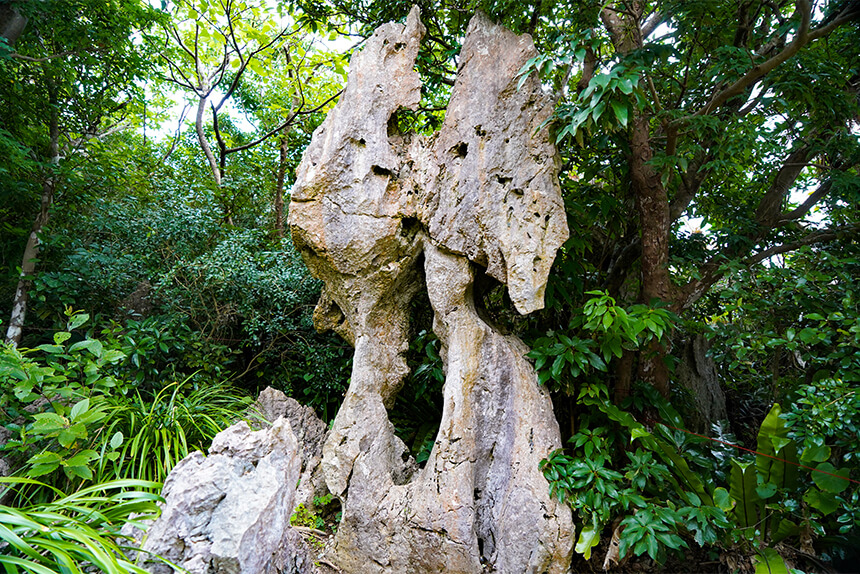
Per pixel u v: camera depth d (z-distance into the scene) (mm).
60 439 2516
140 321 5113
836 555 3125
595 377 3629
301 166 3531
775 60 3080
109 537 1876
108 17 5078
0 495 2545
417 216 3447
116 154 6578
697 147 3363
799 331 3328
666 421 3639
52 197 5293
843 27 3938
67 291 4820
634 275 4559
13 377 3092
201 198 6012
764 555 2934
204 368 4766
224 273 4859
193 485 1970
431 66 4773
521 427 3168
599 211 3926
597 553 3400
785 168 4184
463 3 4484
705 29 3629
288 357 5344
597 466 3027
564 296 3734
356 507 3184
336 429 3344
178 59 7844
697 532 2848
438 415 4727
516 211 3232
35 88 5227
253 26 7215
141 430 3174
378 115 3463
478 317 3500
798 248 3955
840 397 2697
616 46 3762
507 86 3322
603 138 3812
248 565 1932
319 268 3637
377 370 3568
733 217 4379
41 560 1501
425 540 2990
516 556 2904
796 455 2945
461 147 3393
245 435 2256
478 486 3178
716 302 4578
